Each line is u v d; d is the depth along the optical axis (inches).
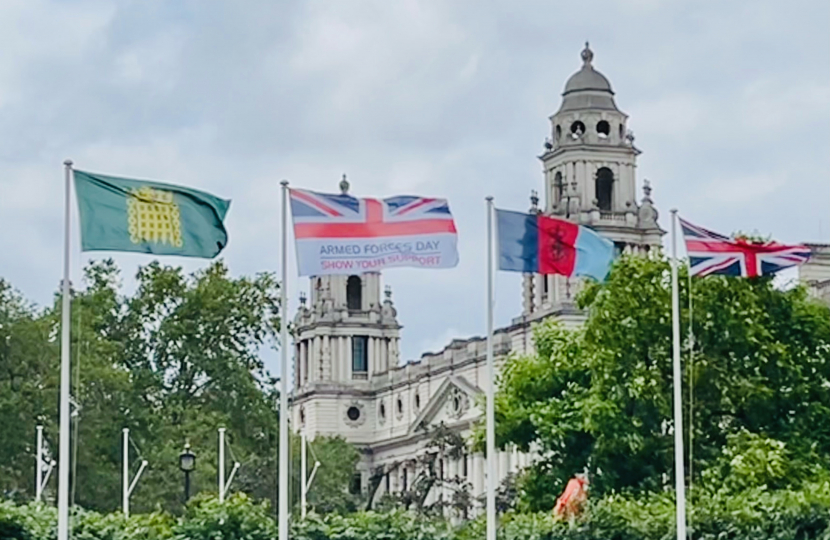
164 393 5226.4
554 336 3597.4
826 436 3272.6
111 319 5300.2
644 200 7214.6
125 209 1910.7
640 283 3314.5
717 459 3100.4
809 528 2402.8
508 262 2172.7
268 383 5369.1
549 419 3358.8
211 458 4921.3
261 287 5413.4
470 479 7224.4
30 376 4685.0
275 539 2167.8
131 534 2132.1
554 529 2320.4
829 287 4717.0
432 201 2070.6
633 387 3186.5
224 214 1953.7
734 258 2343.8
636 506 2418.8
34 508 2181.3
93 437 4655.5
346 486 7524.6
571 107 7249.0
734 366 3267.7
